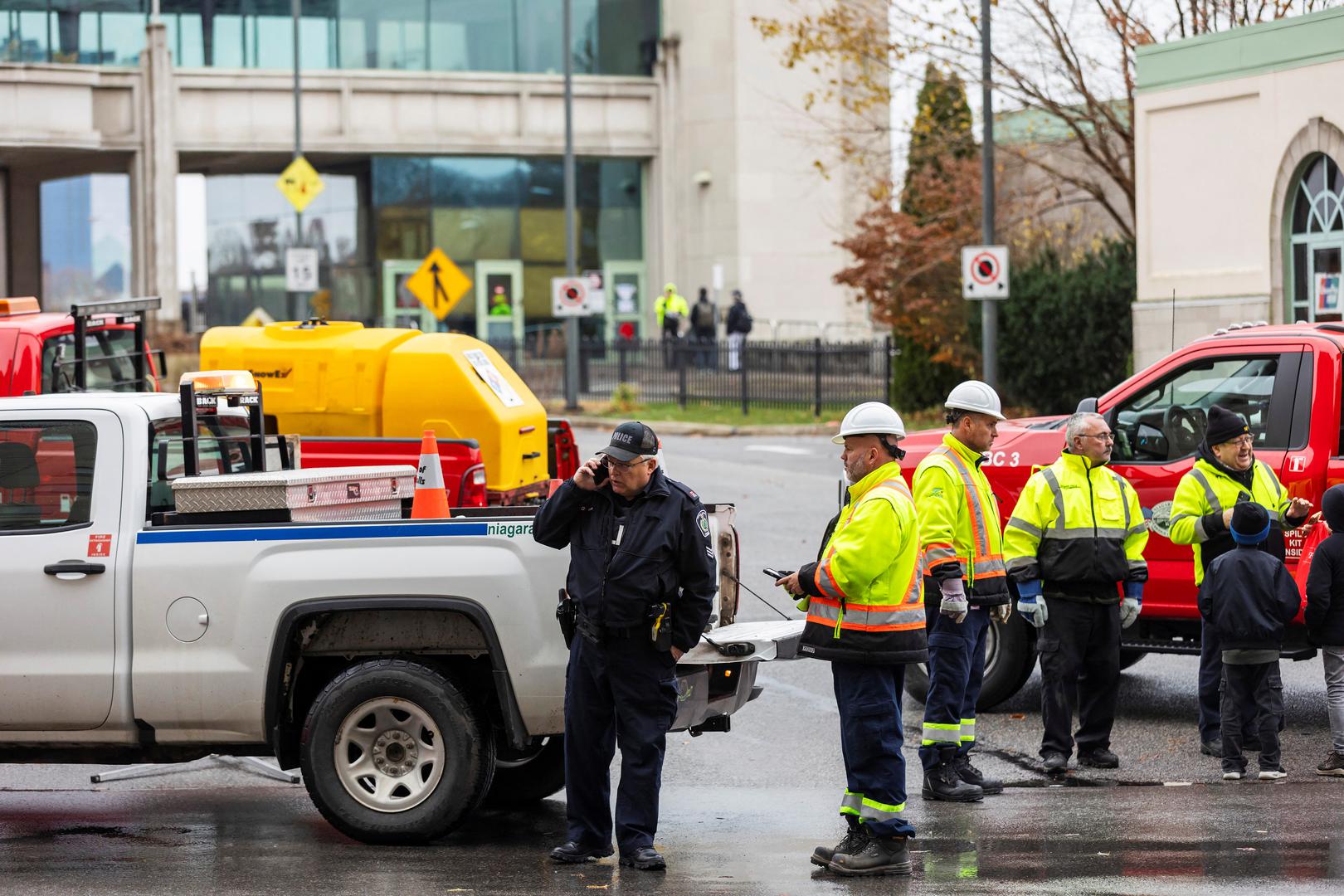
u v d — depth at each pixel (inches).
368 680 327.9
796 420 1334.9
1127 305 1168.2
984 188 1055.6
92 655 334.6
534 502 507.2
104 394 358.9
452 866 315.0
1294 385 441.4
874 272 1294.3
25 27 1797.5
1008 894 284.5
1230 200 909.8
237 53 1887.3
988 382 1050.1
